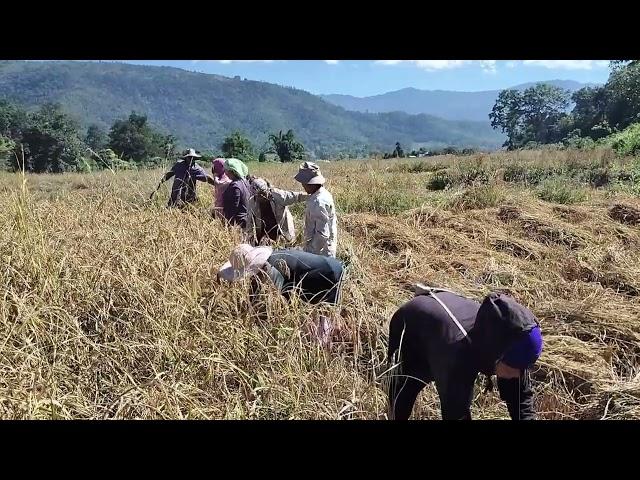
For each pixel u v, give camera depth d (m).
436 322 2.93
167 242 5.07
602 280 6.06
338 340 4.03
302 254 4.27
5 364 3.39
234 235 5.38
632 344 4.41
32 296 3.96
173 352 3.57
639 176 12.77
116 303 4.14
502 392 3.04
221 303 3.92
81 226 5.45
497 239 7.49
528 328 2.57
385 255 6.79
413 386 3.23
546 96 111.50
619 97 50.06
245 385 3.44
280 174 14.70
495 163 16.44
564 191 10.81
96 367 3.56
